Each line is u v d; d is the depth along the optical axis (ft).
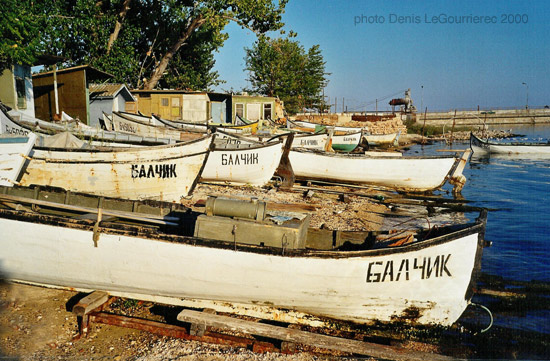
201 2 97.19
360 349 16.58
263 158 46.06
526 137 173.37
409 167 54.39
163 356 16.65
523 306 22.63
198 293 19.39
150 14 99.66
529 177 73.00
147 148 32.37
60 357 16.35
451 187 63.46
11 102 52.54
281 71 149.38
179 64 113.60
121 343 17.62
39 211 23.75
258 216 18.28
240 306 19.65
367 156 54.49
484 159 103.04
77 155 31.63
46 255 20.17
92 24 84.84
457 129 200.64
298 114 160.35
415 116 213.46
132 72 97.25
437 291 19.02
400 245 19.86
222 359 16.60
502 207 48.26
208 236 18.53
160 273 19.15
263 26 95.45
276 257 17.83
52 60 58.44
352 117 160.97
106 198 24.56
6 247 20.51
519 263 29.58
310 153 55.06
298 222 18.86
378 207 45.42
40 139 32.12
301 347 18.01
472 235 18.93
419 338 19.21
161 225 23.15
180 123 68.28
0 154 26.58
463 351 18.08
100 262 19.66
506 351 18.08
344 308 18.83
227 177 46.29
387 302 18.76
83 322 17.94
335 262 17.75
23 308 19.76
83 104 67.15
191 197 37.01
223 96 101.35
